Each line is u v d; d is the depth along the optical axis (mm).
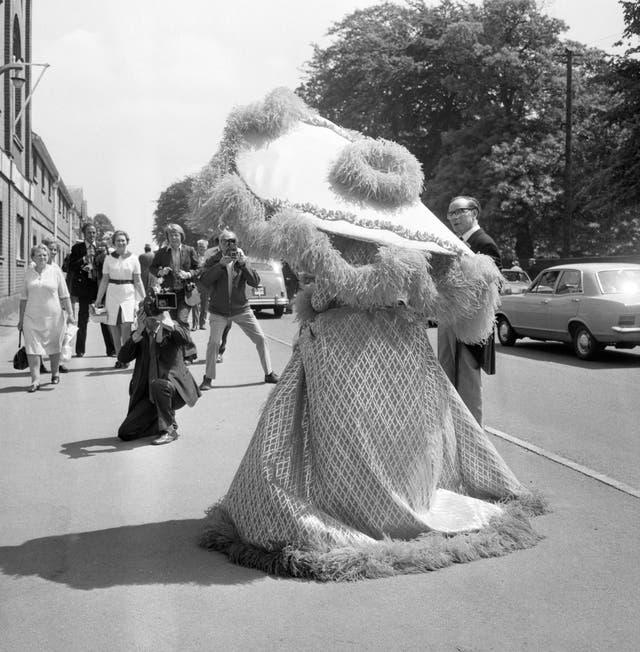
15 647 3182
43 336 10023
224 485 5602
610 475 5859
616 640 3221
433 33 44125
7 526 4715
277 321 22312
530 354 14648
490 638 3234
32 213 36500
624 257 27500
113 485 5617
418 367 4262
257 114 4367
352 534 3988
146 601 3607
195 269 10758
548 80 39719
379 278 3977
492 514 4402
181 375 7074
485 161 38000
